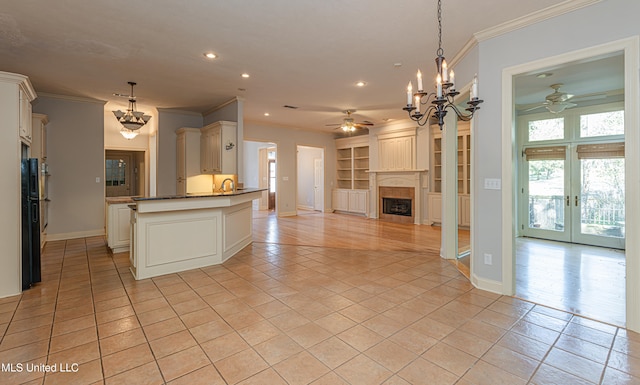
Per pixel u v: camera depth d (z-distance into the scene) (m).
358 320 2.60
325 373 1.90
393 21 3.02
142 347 2.18
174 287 3.36
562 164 5.82
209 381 1.83
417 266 4.20
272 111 7.09
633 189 2.42
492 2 2.67
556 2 2.66
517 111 6.27
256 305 2.90
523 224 6.34
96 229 6.11
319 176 10.94
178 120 7.02
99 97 5.79
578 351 2.15
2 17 2.92
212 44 3.54
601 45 2.54
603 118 5.31
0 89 3.05
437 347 2.20
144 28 3.16
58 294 3.15
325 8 2.79
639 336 2.36
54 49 3.66
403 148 8.34
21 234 3.20
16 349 2.14
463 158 7.19
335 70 4.40
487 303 2.96
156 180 6.77
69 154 5.80
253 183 11.70
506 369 1.94
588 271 4.03
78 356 2.07
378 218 8.99
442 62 2.28
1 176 3.06
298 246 5.40
